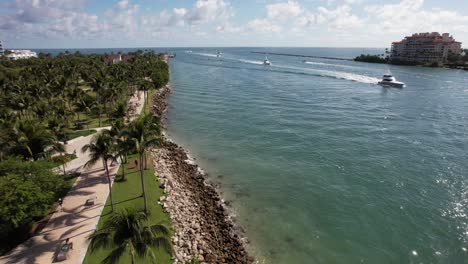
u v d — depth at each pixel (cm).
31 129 3400
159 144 2966
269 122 7012
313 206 3612
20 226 2588
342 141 5738
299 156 5044
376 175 4356
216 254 2703
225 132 6312
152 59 17875
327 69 19538
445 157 4978
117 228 1800
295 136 6019
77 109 6088
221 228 3105
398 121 7188
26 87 7006
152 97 9412
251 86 12262
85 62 16112
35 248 2461
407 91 11425
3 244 2453
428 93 11019
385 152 5200
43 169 2903
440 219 3347
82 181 3628
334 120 7200
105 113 6931
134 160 4328
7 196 2361
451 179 4219
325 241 3020
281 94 10506
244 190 3962
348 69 19738
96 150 3102
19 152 3259
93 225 2784
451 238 3050
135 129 2903
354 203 3672
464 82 13950
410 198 3759
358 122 7038
